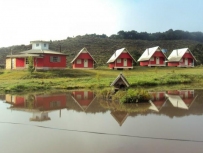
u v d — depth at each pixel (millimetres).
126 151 6570
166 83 26016
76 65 40094
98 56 67125
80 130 8664
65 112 11953
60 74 31891
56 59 36938
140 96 14438
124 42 86812
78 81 26875
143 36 113750
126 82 16203
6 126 9422
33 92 20828
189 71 36594
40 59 35031
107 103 14461
